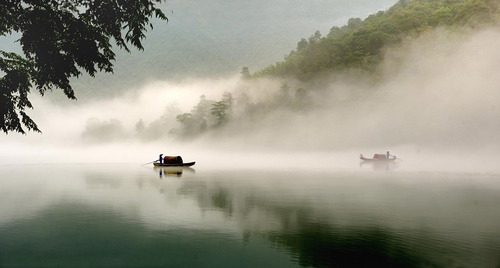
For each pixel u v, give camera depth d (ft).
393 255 41.19
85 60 57.82
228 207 70.95
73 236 48.49
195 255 41.34
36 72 59.06
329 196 88.12
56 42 57.57
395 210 69.15
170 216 61.82
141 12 57.98
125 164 253.85
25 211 65.41
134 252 42.11
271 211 67.36
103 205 72.38
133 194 89.25
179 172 171.83
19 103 58.13
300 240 47.37
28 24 55.42
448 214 65.31
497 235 49.57
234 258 40.19
